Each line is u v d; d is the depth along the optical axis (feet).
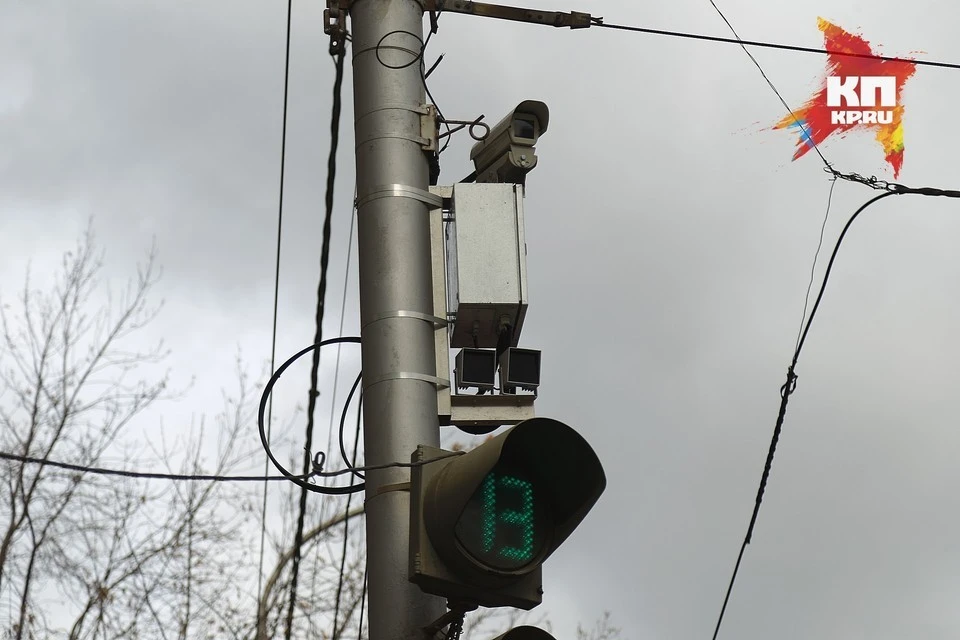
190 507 43.50
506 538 17.83
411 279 22.04
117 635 40.06
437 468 18.03
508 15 28.96
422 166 23.31
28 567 38.63
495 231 23.89
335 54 26.78
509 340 23.59
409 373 21.20
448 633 18.51
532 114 25.99
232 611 42.37
